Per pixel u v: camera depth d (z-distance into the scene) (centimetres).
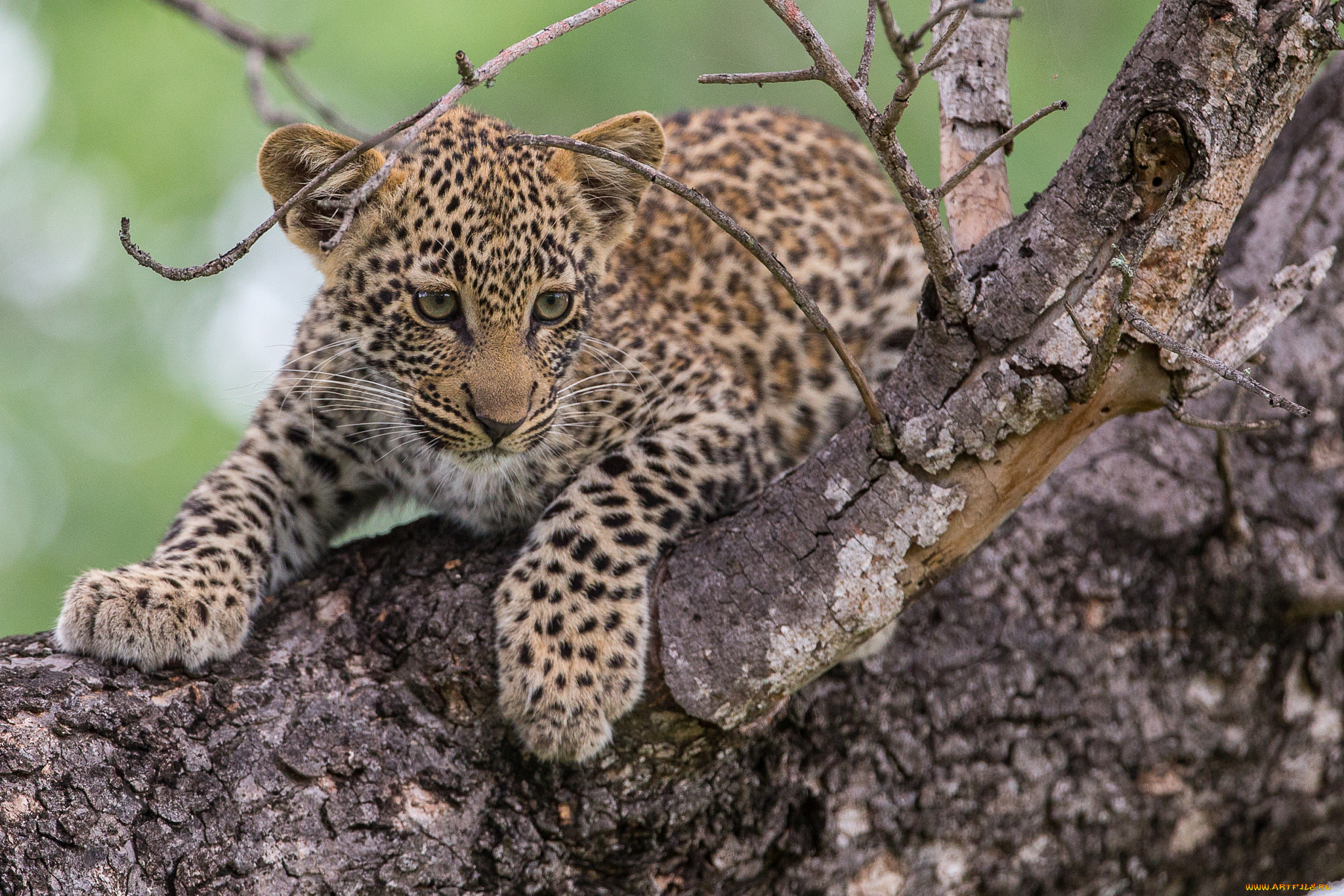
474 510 857
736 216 958
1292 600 762
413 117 491
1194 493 788
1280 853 804
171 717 616
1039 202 588
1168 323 573
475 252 804
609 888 671
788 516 639
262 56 445
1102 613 759
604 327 874
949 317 582
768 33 1230
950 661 735
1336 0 540
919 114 1277
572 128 1293
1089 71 948
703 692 637
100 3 1381
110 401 1397
